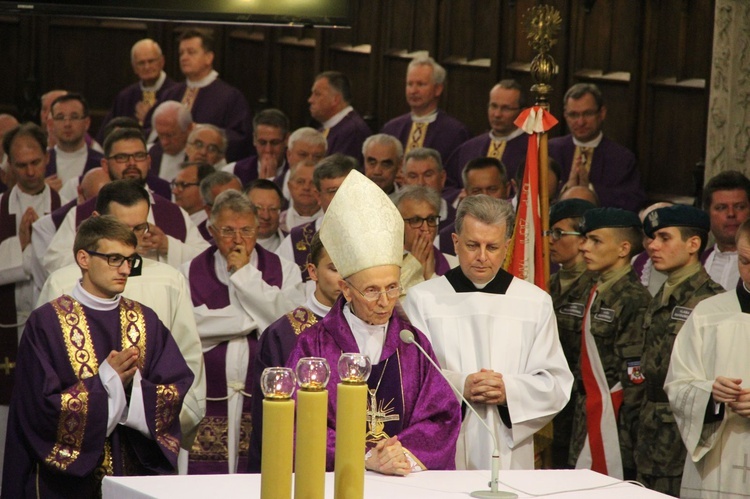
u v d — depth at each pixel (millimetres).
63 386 12633
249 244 16922
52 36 37438
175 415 12898
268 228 20531
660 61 22062
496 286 13227
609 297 14867
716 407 13070
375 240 10445
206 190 20703
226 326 16688
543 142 15188
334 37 31969
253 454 12344
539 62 15273
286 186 24828
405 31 29172
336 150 27141
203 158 27094
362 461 8195
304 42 33219
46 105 29641
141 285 14633
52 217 20219
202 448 16641
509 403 12461
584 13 23688
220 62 36500
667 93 21797
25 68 37094
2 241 21391
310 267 13312
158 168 28297
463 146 24656
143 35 37562
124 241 12898
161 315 14656
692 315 13703
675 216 14305
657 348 14281
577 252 15961
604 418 14672
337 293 12883
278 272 17688
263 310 16719
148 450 12859
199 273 17156
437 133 25703
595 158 22250
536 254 14961
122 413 12586
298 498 7996
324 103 27234
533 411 12531
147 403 12578
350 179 10594
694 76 21141
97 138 32781
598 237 14930
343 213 10516
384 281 10500
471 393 12461
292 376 8039
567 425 15781
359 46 31000
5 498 12531
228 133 31109
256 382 12672
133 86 33188
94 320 12953
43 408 12234
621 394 14672
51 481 12492
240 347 16766
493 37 26000
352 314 11352
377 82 29906
